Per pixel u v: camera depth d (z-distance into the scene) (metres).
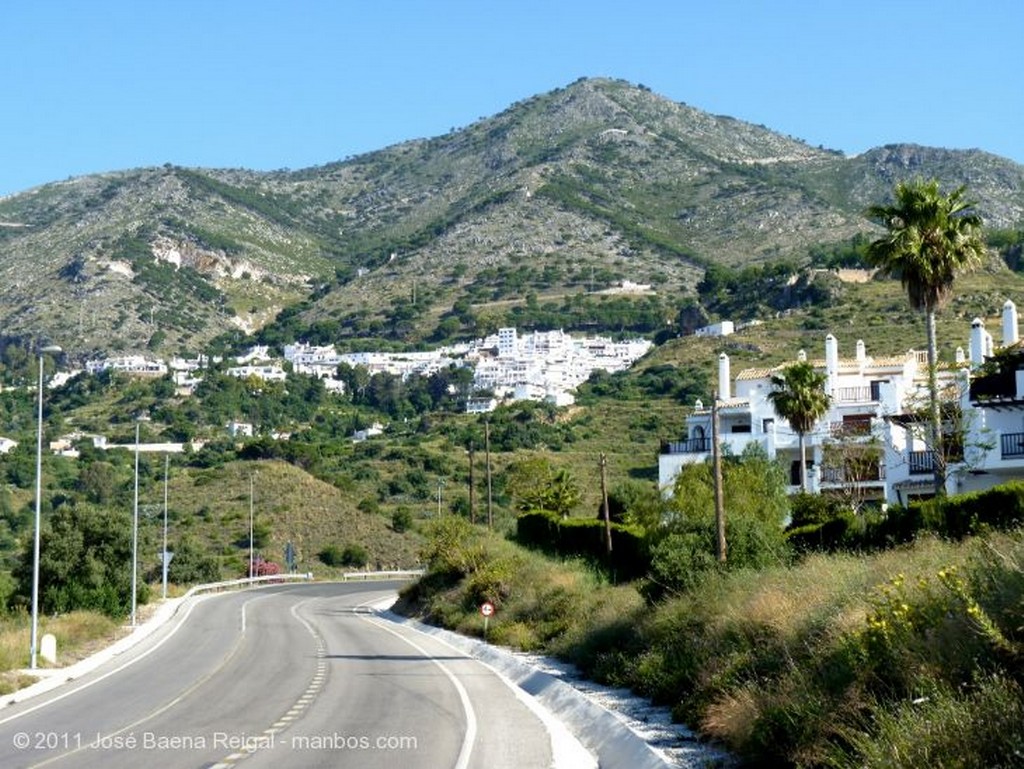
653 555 33.72
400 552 107.31
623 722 21.52
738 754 16.95
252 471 123.81
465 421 162.75
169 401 194.75
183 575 91.25
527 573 50.88
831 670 16.27
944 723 12.13
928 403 52.16
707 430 73.56
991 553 16.20
